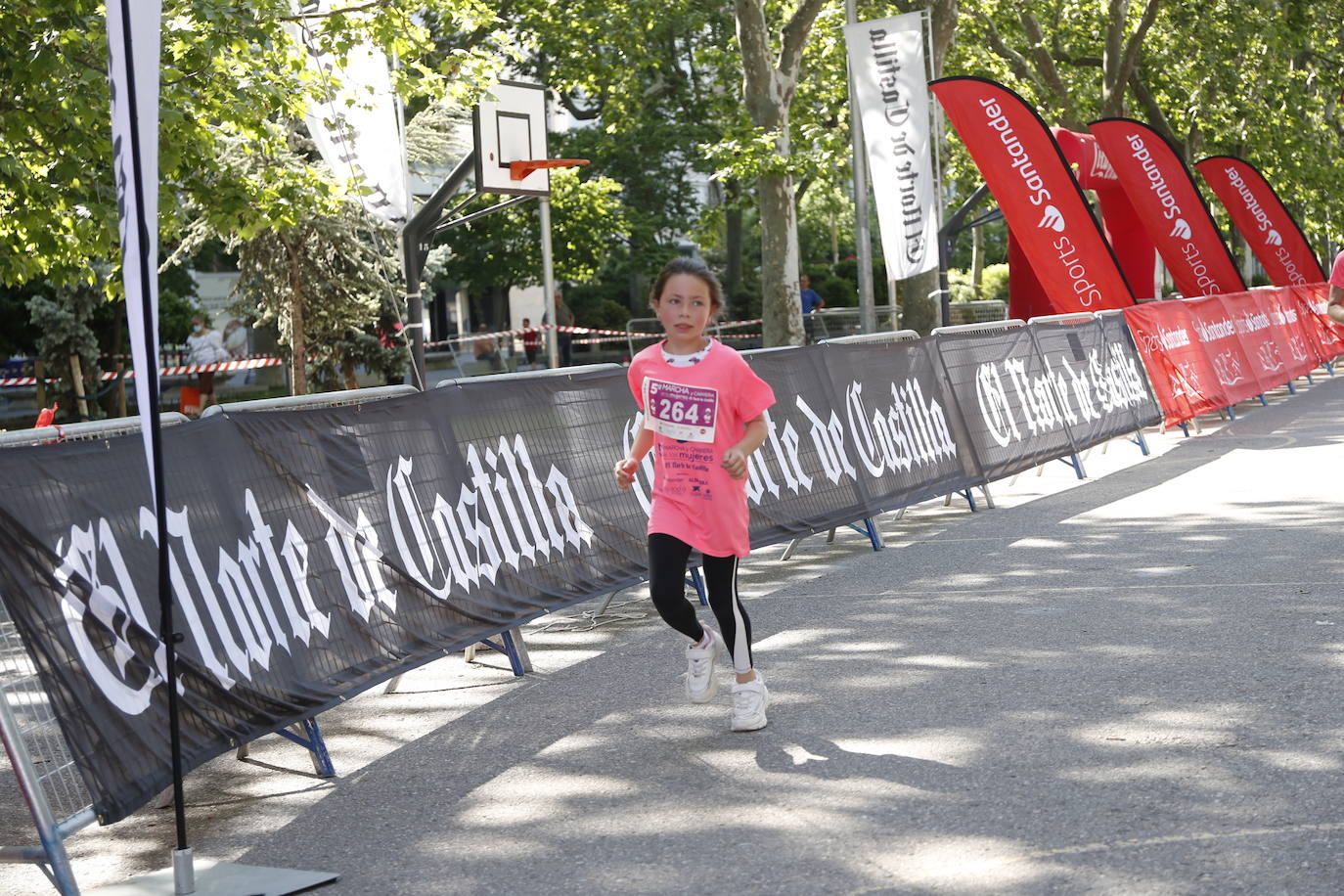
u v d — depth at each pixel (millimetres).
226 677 4430
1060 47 32281
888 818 3877
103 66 10281
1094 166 19609
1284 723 4516
